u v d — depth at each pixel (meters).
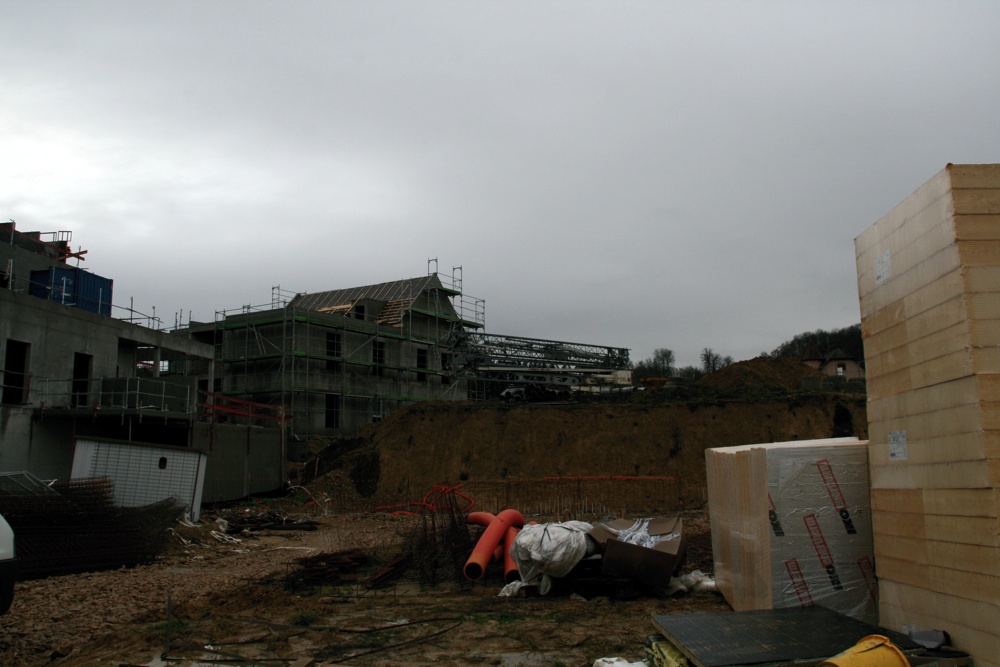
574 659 8.88
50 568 15.12
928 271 6.71
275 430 35.41
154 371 32.03
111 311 32.56
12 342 24.92
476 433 37.41
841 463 9.15
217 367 44.91
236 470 32.00
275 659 9.05
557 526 12.80
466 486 32.88
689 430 35.19
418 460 36.62
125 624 11.05
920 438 6.88
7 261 28.89
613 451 35.12
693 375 93.31
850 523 8.99
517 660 8.91
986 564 5.88
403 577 14.85
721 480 11.80
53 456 25.45
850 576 8.86
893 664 5.84
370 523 26.48
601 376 43.03
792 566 8.95
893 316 7.44
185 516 22.08
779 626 7.14
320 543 21.09
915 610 6.94
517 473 35.06
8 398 24.80
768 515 9.06
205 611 11.71
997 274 6.14
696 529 19.81
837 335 101.88
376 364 46.22
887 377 7.57
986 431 5.91
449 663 8.88
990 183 6.30
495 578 14.34
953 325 6.30
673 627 7.13
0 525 9.33
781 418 34.91
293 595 13.10
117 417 26.56
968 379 6.09
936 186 6.57
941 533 6.52
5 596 9.16
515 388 44.16
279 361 42.41
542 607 11.62
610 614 11.06
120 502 21.42
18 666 9.20
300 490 35.31
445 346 52.34
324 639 9.96
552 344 43.09
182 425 28.73
